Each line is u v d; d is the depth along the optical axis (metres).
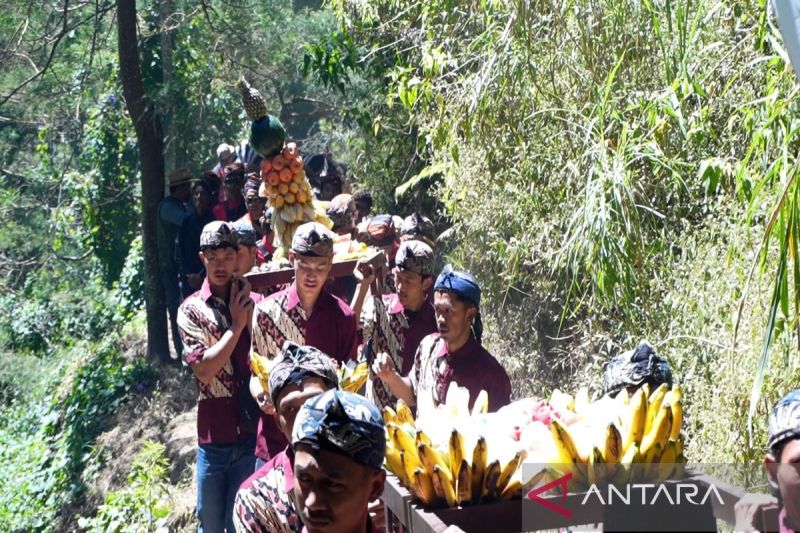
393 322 5.33
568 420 2.84
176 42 15.34
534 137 5.70
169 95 14.11
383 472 2.71
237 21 15.09
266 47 15.27
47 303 19.36
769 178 3.80
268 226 8.05
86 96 17.64
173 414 12.55
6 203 19.69
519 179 5.96
